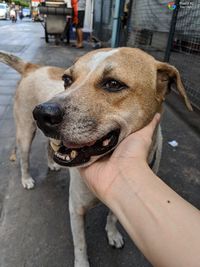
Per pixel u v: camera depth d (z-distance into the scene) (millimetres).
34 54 1303
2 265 298
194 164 492
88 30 2252
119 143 225
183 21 811
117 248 325
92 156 209
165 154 518
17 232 338
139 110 240
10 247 318
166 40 918
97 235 343
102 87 236
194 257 123
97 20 2008
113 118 228
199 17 725
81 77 247
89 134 218
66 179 442
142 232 145
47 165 475
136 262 311
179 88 260
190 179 449
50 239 332
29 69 424
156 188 160
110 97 231
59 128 212
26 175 416
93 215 374
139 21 1182
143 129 232
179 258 126
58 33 1670
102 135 224
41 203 387
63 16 1623
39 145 531
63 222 358
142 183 166
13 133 560
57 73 406
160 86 264
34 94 392
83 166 208
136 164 182
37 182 430
